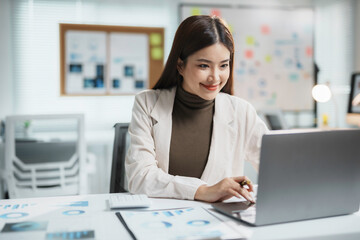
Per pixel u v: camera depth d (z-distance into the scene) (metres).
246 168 2.84
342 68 4.08
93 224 0.87
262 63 3.87
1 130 2.99
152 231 0.80
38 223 0.87
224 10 3.74
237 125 1.36
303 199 0.89
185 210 0.96
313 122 4.02
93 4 3.49
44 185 2.14
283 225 0.87
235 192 1.03
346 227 0.87
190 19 1.19
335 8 4.04
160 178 1.14
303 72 3.97
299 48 3.95
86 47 3.49
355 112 3.05
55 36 3.43
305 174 0.88
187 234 0.79
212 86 1.17
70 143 2.17
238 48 3.79
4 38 3.30
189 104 1.32
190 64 1.17
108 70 3.55
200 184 1.11
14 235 0.79
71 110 3.49
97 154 3.32
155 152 1.29
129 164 1.23
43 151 2.12
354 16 4.07
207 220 0.88
